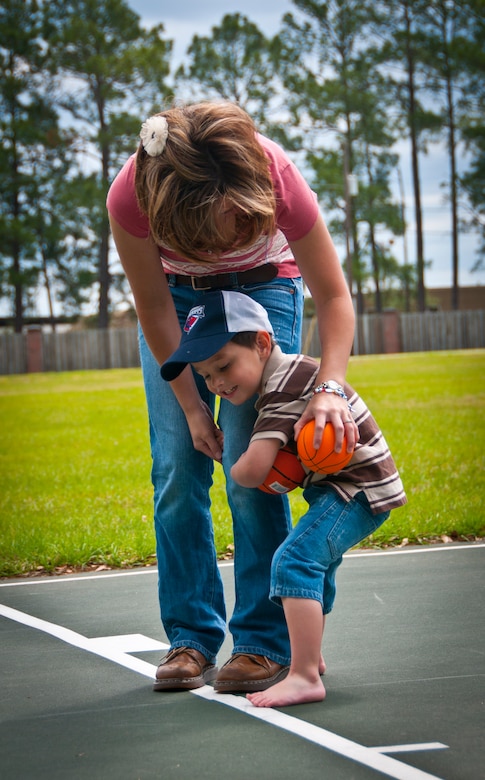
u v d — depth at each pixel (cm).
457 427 1235
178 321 352
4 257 4247
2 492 909
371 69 4259
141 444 1245
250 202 278
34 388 2592
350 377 2322
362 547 614
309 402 322
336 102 4197
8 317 4834
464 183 4469
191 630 350
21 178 4084
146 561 605
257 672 331
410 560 561
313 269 335
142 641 407
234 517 347
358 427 331
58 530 686
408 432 1198
